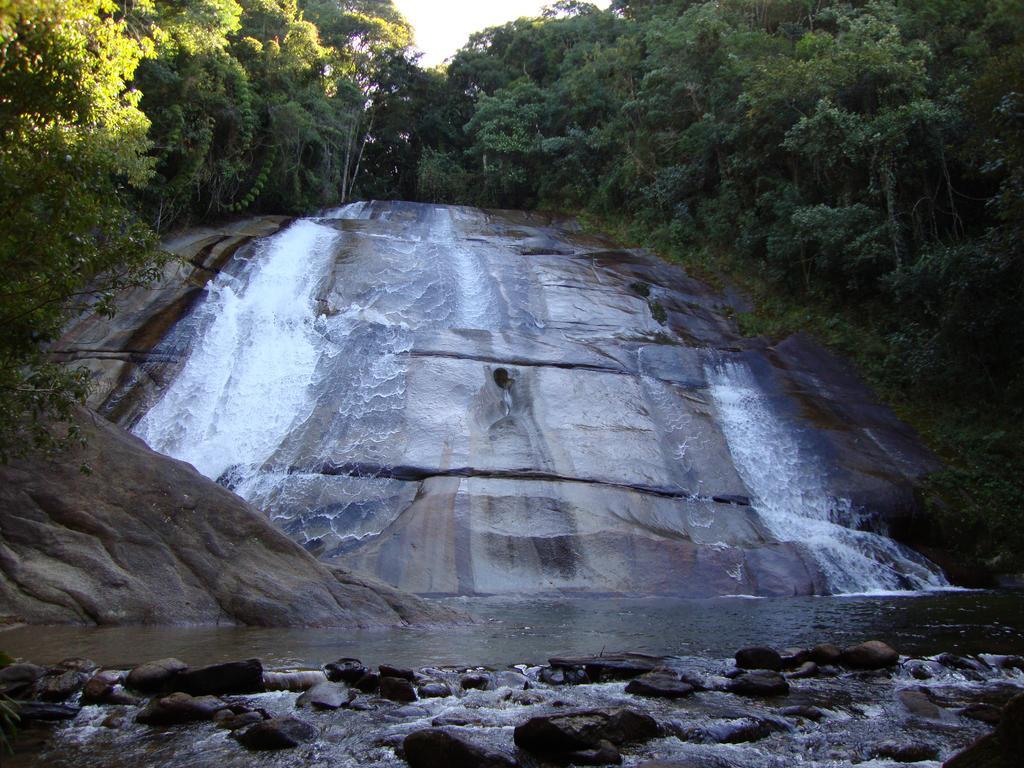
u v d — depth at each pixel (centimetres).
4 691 690
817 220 2647
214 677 721
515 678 786
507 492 1661
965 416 2262
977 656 907
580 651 938
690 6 4456
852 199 2817
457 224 3516
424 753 545
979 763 440
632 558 1575
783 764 573
